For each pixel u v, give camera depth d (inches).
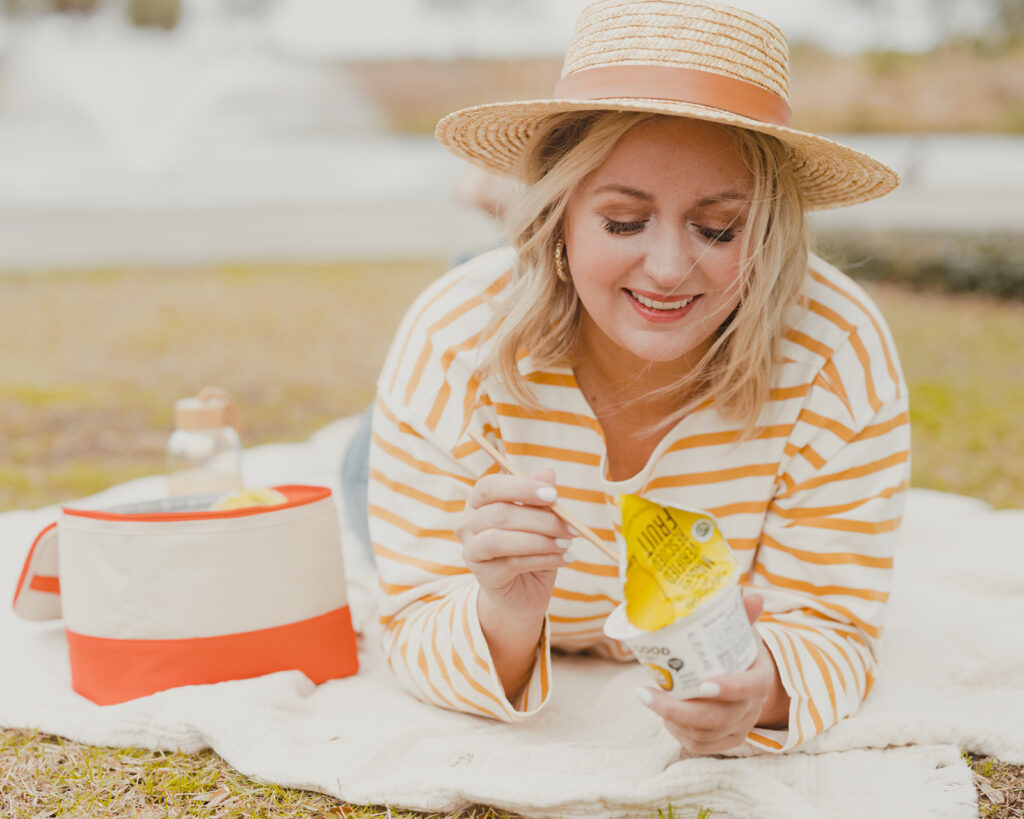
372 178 749.3
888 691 89.5
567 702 88.7
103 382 259.0
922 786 76.0
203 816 75.7
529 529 69.9
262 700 85.2
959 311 338.6
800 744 79.4
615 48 73.9
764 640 78.7
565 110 75.0
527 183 82.4
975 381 241.9
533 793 73.6
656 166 71.2
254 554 88.8
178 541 87.4
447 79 1152.8
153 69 1014.4
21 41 1113.4
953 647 98.6
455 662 80.5
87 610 89.7
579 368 84.7
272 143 920.3
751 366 79.1
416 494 87.0
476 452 84.7
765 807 72.4
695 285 73.6
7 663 98.6
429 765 79.1
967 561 118.3
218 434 112.0
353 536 130.2
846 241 397.7
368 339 319.6
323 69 1120.2
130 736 85.0
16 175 746.8
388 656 89.8
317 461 161.6
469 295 87.8
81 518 89.4
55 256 495.5
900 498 85.4
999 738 82.0
